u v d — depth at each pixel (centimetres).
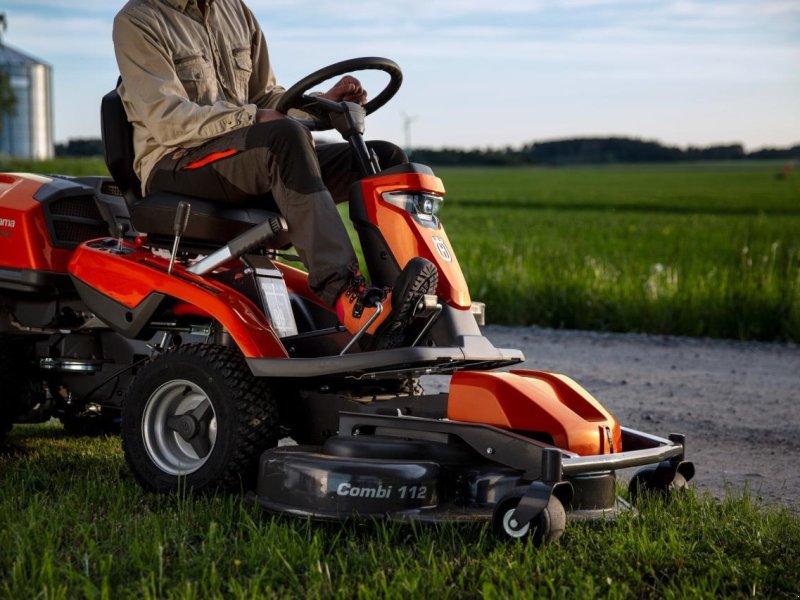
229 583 252
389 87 402
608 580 254
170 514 310
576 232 2455
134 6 381
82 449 438
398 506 291
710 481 425
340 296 333
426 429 310
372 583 252
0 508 316
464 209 4250
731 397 633
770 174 9981
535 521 278
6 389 412
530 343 857
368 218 342
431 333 332
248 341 326
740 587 262
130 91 377
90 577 259
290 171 339
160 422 352
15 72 5606
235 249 344
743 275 1063
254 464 330
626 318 962
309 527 289
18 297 418
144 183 387
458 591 249
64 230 410
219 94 407
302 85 369
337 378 349
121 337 417
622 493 356
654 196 5528
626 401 612
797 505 386
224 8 417
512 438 295
